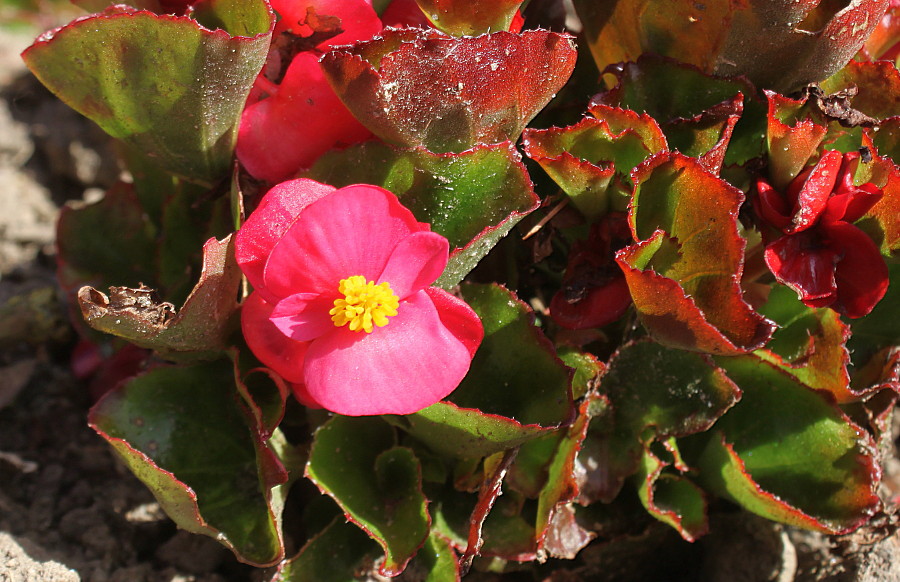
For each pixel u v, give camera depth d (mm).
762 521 430
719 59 412
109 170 534
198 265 438
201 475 413
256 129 406
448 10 397
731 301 391
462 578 433
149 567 435
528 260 429
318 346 382
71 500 446
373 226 381
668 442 411
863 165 400
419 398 379
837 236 397
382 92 389
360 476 411
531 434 393
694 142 408
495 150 396
